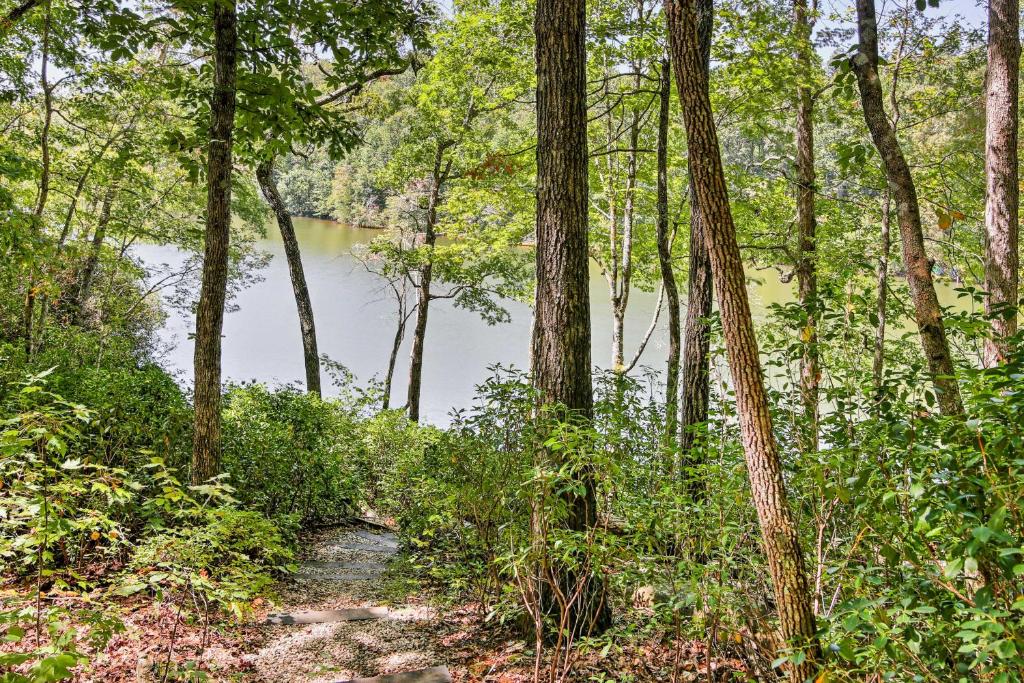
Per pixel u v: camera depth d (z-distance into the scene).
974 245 10.80
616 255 15.93
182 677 3.50
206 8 6.32
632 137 14.38
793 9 10.44
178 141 6.55
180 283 18.77
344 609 5.64
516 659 4.21
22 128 12.36
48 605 4.07
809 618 2.48
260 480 7.93
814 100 11.17
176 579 3.18
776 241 12.36
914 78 11.71
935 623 2.16
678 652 3.38
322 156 38.47
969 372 2.46
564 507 3.62
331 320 31.03
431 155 15.41
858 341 3.83
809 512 3.26
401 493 8.20
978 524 2.03
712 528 3.34
